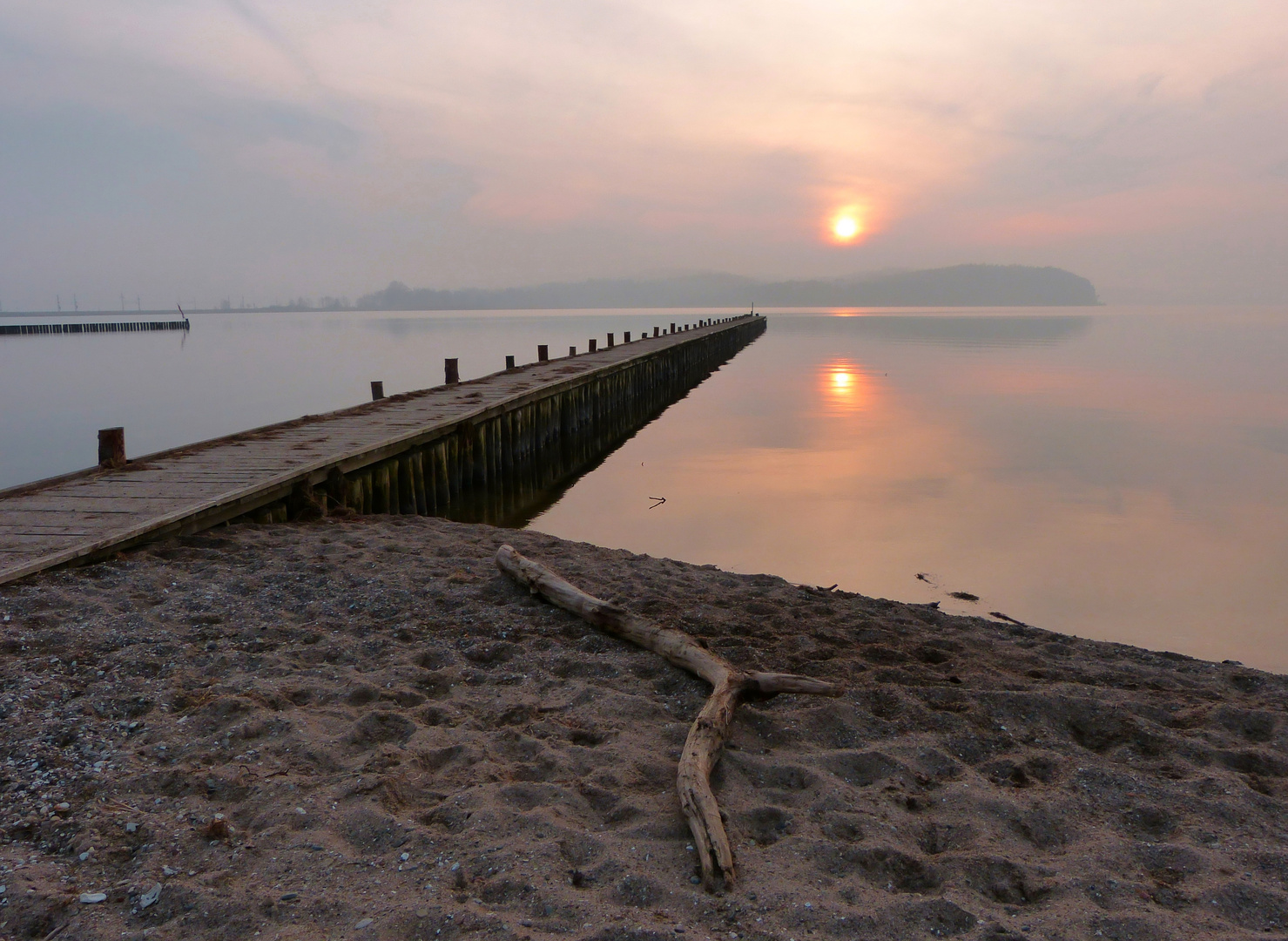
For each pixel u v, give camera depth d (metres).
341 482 8.99
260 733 3.62
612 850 2.80
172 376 39.34
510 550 6.27
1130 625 8.09
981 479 15.02
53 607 5.00
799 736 3.83
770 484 14.88
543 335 81.38
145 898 2.48
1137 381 32.22
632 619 4.95
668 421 23.66
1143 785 3.39
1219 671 5.19
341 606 5.44
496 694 4.20
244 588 5.65
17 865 2.60
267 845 2.78
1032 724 4.03
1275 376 33.66
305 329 108.31
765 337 71.81
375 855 2.77
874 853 2.84
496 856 2.73
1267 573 9.69
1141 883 2.71
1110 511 12.67
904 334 77.06
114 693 3.92
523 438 16.19
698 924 2.44
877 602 6.64
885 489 14.30
